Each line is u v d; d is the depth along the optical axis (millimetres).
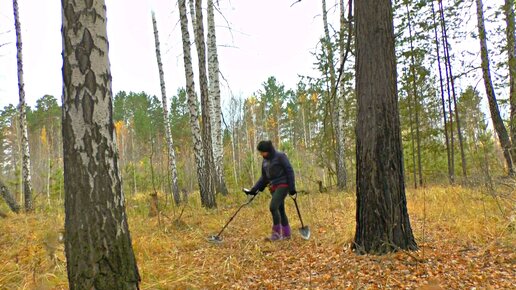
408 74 14484
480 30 12852
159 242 6176
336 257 4832
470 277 3881
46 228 7773
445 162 17156
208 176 11016
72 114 3215
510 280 3738
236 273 4629
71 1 3250
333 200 10188
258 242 6098
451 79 13703
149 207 10656
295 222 7359
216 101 15391
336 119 15133
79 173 3193
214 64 15039
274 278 4398
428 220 6691
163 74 15828
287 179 6258
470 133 15281
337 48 14859
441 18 13500
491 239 5094
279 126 43594
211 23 14703
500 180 8500
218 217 8789
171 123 42125
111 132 3344
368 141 4793
